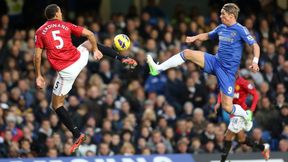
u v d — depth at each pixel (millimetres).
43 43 29250
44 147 38500
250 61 45625
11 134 38281
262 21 48750
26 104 40656
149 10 48781
